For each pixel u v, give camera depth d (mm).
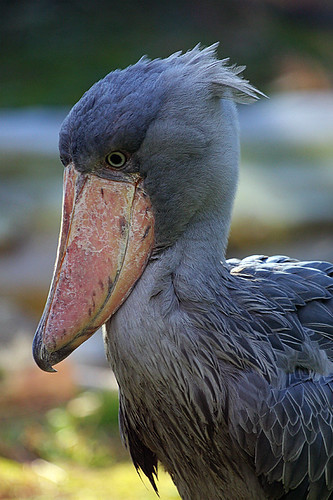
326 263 8445
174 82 7293
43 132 22672
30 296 17141
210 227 7445
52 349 7188
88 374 14281
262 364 7277
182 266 7305
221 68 7457
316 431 7316
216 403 7258
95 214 7281
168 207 7316
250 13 31469
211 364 7215
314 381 7414
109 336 7406
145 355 7203
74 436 12578
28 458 12117
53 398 13445
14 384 13562
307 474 7402
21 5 32031
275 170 20500
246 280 7684
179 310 7223
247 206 18625
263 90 27234
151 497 11016
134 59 29188
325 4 31906
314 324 7633
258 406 7223
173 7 31609
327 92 26688
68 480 11516
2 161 21188
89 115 7203
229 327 7289
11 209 19266
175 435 7586
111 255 7266
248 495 7699
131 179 7293
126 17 31516
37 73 28891
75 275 7238
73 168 7359
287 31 31062
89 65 29062
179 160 7273
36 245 18359
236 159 7598
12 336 15867
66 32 30984
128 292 7309
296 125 22703
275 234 18312
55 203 19422
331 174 20438
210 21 31141
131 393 7512
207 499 7996
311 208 18844
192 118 7262
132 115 7145
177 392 7250
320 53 29562
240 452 7387
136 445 8227
